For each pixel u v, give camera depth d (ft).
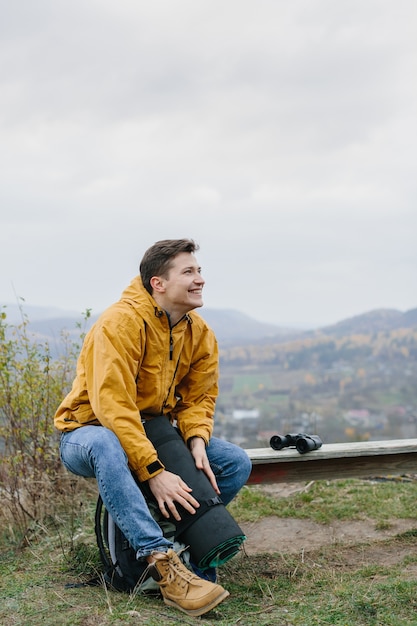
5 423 15.48
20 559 12.48
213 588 9.38
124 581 10.27
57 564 11.87
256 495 16.84
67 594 10.11
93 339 10.81
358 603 9.50
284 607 9.72
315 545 13.37
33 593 10.27
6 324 15.43
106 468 9.91
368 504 15.93
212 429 11.64
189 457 10.85
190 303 10.94
